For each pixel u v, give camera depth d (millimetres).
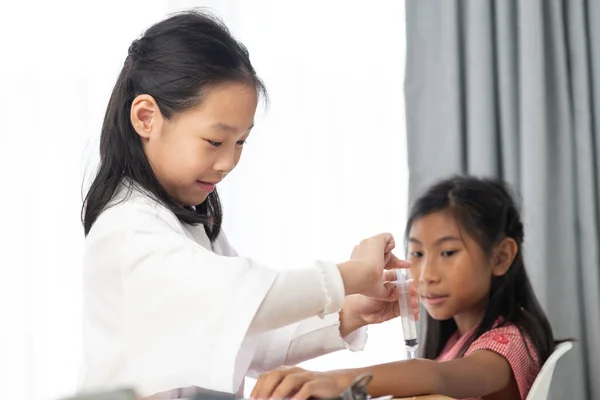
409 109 2223
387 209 2334
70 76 2289
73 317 2281
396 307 1294
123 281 1054
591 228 2162
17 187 2275
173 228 1115
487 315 1564
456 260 1590
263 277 994
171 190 1197
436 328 1688
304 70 2334
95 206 1178
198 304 991
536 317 1595
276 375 994
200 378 967
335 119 2336
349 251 2326
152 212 1110
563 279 2166
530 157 2135
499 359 1433
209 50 1152
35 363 2266
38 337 2268
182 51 1152
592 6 2195
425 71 2223
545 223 2129
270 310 985
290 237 2328
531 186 2129
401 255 2320
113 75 2275
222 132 1138
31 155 2281
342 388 1121
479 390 1348
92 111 2283
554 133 2201
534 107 2141
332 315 1278
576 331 2154
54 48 2287
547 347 1555
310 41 2336
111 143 1194
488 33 2191
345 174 2338
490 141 2178
